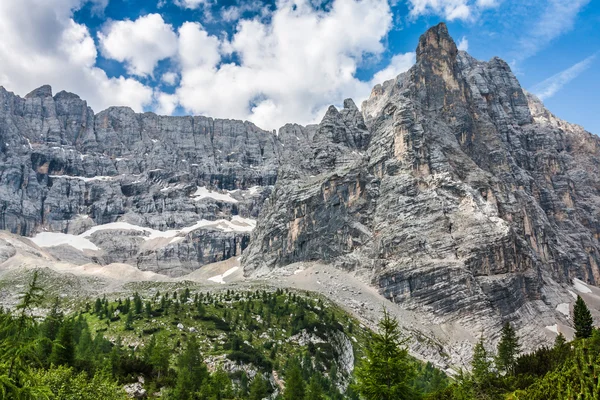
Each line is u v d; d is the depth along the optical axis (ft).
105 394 227.20
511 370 366.84
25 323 112.47
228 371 412.57
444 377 462.19
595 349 244.42
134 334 482.69
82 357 333.83
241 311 602.44
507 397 247.29
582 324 442.50
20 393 103.09
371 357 187.93
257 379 357.20
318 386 355.77
